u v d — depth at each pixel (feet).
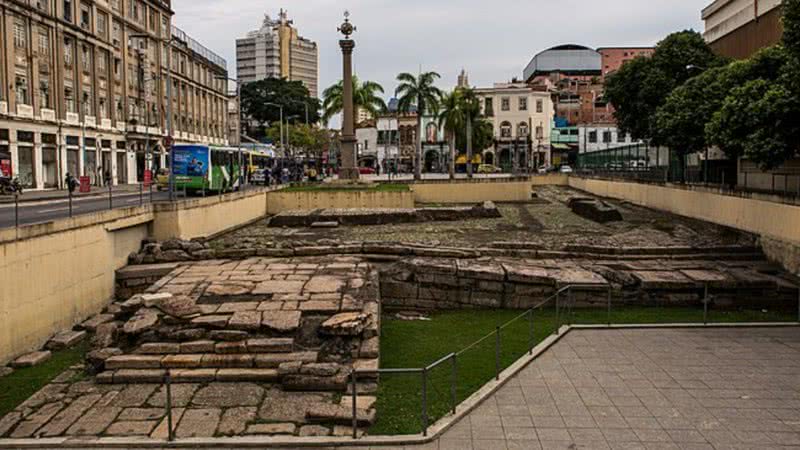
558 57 366.63
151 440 30.17
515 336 49.83
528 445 29.86
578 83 354.74
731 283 58.80
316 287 52.03
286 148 286.25
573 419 32.71
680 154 112.27
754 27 117.70
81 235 55.06
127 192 132.16
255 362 38.40
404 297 60.70
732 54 128.98
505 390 36.91
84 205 88.89
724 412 33.40
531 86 309.83
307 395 35.70
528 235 95.55
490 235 95.96
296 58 549.13
